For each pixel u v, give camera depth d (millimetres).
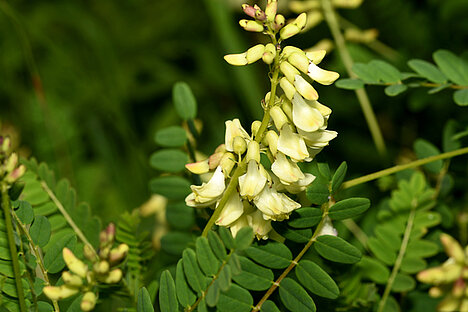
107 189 765
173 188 541
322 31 707
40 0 877
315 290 466
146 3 883
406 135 729
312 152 462
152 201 638
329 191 474
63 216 520
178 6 887
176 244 547
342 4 638
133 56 903
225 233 448
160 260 602
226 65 745
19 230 472
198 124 633
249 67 729
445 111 693
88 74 865
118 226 511
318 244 472
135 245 513
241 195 447
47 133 809
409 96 705
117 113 801
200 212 537
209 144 810
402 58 704
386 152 652
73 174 764
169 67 887
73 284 437
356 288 514
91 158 812
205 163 464
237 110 824
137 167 748
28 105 836
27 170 519
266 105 458
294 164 457
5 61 851
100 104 832
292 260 469
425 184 539
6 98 841
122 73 889
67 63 861
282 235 474
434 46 712
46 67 858
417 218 531
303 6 640
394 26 727
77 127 826
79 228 520
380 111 731
